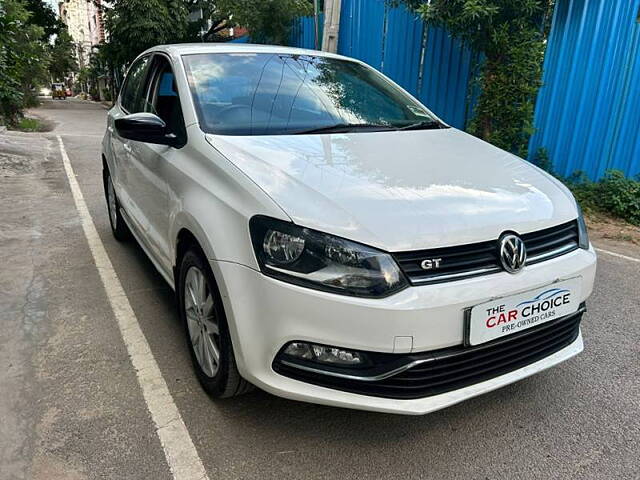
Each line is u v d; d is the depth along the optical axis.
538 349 2.30
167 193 2.79
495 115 6.63
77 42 60.97
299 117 2.98
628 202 6.05
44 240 4.80
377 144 2.77
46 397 2.51
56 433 2.26
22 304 3.47
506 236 2.12
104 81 41.78
